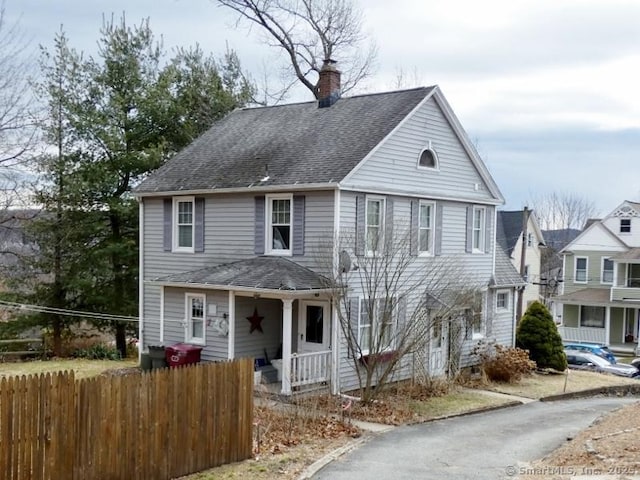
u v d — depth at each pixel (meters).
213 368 11.71
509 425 17.03
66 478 9.45
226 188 21.14
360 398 18.19
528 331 27.62
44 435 9.20
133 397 10.38
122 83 29.56
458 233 24.47
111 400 10.05
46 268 28.48
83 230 28.41
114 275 28.64
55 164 27.53
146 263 24.16
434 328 21.75
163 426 10.84
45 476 9.20
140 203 24.20
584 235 46.75
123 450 10.23
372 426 16.22
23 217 28.30
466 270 24.84
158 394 10.76
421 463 12.68
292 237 20.02
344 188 18.97
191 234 22.91
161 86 29.64
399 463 12.65
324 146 21.25
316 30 37.31
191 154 24.89
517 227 55.88
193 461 11.38
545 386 24.05
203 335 20.83
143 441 10.53
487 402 20.14
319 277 18.97
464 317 23.89
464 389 22.44
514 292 28.25
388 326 18.97
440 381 21.34
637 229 45.41
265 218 20.67
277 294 18.11
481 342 24.94
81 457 9.65
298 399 16.80
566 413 19.20
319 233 19.39
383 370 20.44
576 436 14.69
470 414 18.70
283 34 36.84
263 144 23.23
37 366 24.42
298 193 19.86
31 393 9.07
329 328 19.95
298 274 18.98
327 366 19.16
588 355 31.58
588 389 23.77
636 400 22.94
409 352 19.39
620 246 45.34
